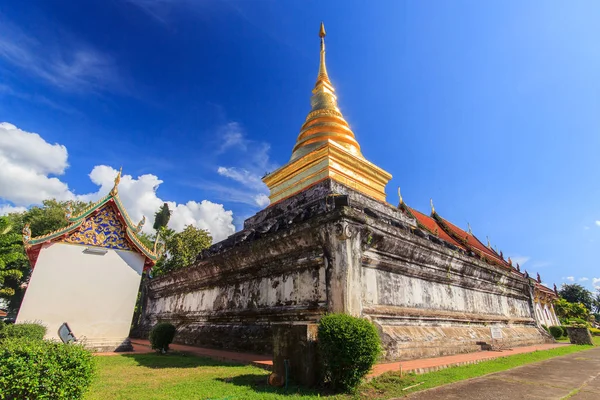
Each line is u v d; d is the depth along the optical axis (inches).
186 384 239.5
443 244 564.7
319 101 739.4
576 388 261.3
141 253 498.0
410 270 457.1
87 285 445.1
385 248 419.8
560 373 331.6
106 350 434.3
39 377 157.8
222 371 294.4
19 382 152.4
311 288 393.4
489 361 386.0
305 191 544.4
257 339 427.2
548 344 714.2
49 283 422.6
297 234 410.6
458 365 344.5
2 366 152.8
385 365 312.8
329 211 377.1
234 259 518.0
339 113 722.8
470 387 253.3
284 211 565.3
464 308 557.3
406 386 246.5
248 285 498.3
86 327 432.8
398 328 394.9
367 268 393.4
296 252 425.4
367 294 378.3
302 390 223.1
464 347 467.8
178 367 317.4
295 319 396.2
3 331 350.9
